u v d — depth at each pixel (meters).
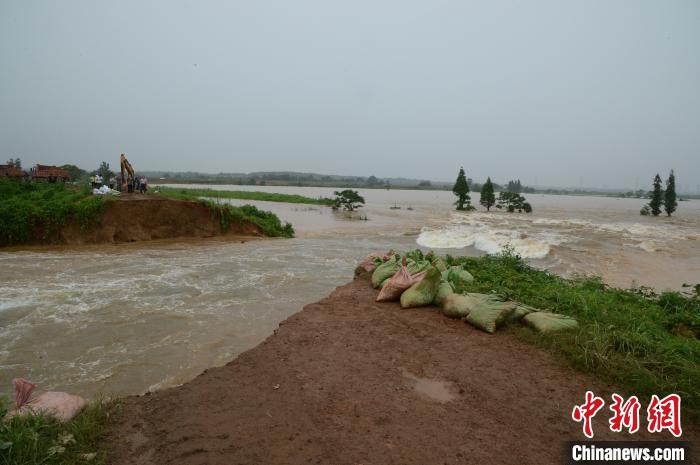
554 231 25.28
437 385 4.52
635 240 21.39
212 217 21.47
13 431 3.29
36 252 15.91
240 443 3.45
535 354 5.31
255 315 8.30
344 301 7.78
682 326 6.45
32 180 29.67
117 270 12.66
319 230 26.39
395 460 3.26
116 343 6.84
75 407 3.99
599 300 7.20
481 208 55.62
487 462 3.26
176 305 8.97
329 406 4.05
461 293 7.29
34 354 6.41
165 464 3.19
